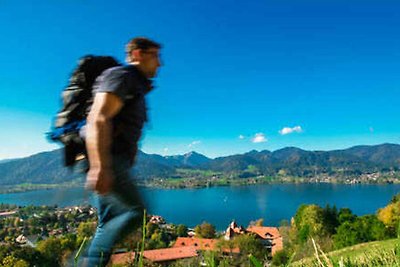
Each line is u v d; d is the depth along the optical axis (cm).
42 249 4641
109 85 232
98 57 250
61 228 14175
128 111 241
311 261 193
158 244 7212
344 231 3906
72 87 243
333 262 138
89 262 201
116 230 203
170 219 16925
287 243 4922
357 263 191
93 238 208
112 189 211
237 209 19888
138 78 250
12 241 12488
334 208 5678
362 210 16888
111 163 216
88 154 218
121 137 235
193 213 18812
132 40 259
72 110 239
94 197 213
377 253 194
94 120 222
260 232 9362
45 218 15438
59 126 238
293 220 6134
